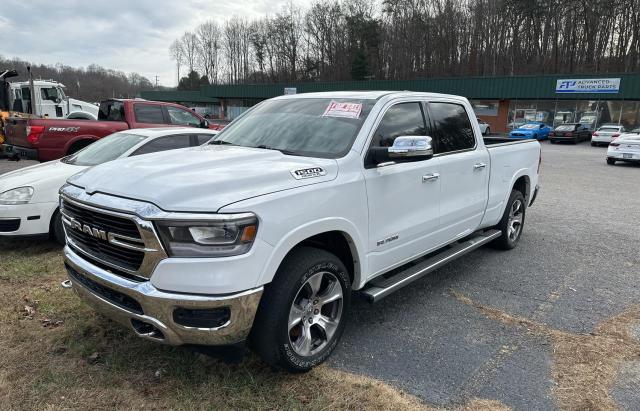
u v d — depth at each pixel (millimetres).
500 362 3447
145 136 6836
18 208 5391
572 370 3354
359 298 4578
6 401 2842
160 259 2619
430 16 70750
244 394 2965
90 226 2934
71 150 9688
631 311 4352
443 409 2900
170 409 2811
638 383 3213
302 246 3172
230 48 102312
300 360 3094
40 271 5020
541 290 4844
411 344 3689
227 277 2607
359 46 75062
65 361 3291
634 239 6824
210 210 2590
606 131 28734
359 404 2920
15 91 17734
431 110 4441
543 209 9031
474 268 5496
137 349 3439
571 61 63281
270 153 3533
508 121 39406
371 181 3492
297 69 88312
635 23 58500
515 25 65688
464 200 4750
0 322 3842
